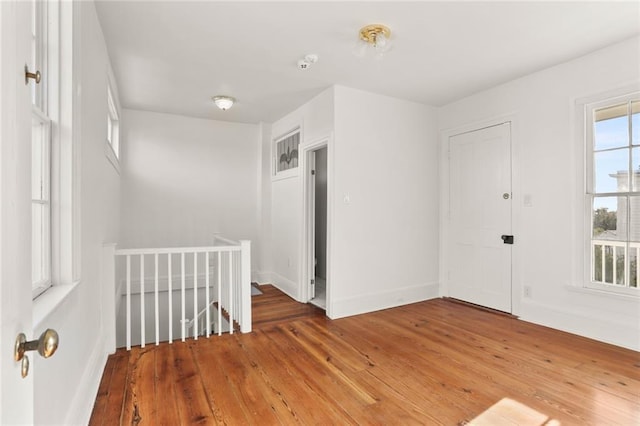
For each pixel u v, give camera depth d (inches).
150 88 148.8
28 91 27.7
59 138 62.5
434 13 92.6
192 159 196.1
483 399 81.1
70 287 61.0
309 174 169.8
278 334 123.8
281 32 102.3
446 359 103.0
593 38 107.2
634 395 82.4
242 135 210.5
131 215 180.4
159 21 96.0
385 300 157.6
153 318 182.4
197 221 197.2
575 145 122.9
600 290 116.1
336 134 144.2
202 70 129.6
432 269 175.0
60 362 55.1
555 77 127.8
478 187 157.6
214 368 96.1
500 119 147.1
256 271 213.3
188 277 192.9
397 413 75.6
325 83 143.1
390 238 159.9
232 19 95.2
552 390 85.0
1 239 22.9
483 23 97.5
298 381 89.3
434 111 175.8
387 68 128.2
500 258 148.3
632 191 109.9
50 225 61.8
